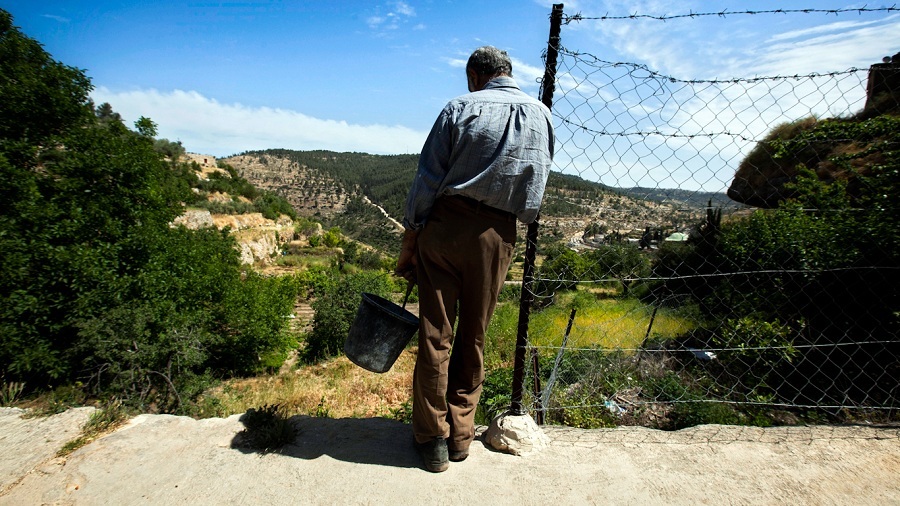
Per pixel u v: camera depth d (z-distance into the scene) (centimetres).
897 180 319
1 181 720
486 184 179
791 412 432
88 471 206
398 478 200
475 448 228
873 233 352
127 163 894
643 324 634
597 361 579
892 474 208
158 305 838
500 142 179
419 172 187
